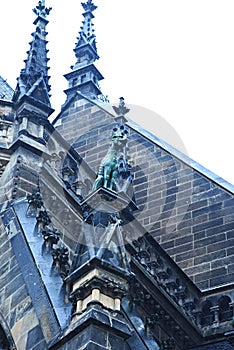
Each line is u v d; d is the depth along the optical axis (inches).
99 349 732.7
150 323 942.4
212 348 1215.6
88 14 2187.5
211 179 1635.1
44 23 1518.2
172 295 1311.5
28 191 1157.7
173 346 1222.3
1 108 1302.9
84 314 770.8
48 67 1412.4
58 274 893.8
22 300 882.1
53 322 807.1
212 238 1542.8
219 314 1379.2
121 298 807.7
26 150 1213.1
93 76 2005.4
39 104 1304.1
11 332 862.5
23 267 925.2
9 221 1043.3
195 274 1494.8
